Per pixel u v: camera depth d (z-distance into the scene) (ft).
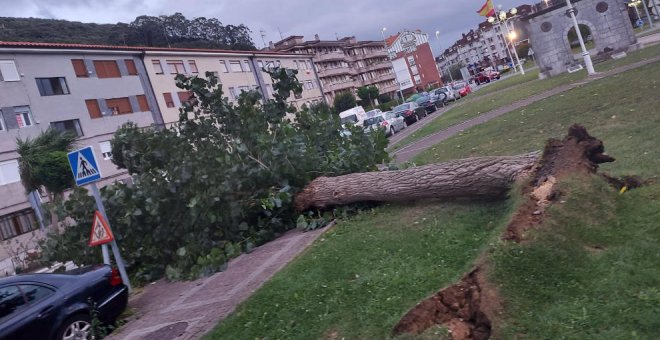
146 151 39.22
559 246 14.76
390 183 27.20
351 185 29.27
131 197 33.17
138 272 34.19
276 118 37.06
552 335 11.89
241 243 31.83
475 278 14.55
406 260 19.95
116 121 118.01
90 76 114.83
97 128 113.29
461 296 14.37
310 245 26.81
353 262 21.54
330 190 30.32
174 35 240.32
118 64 122.93
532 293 13.46
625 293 12.56
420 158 49.19
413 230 23.07
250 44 272.31
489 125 57.00
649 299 12.03
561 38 96.73
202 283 27.68
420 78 324.19
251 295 21.62
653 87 43.50
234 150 32.50
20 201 94.68
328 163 33.86
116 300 24.93
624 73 61.52
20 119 99.40
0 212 91.71
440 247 20.10
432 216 24.11
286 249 27.94
